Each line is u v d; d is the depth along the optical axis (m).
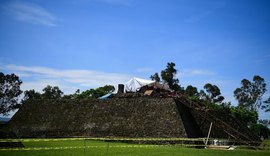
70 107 50.56
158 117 42.75
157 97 47.34
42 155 23.91
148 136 41.03
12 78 92.88
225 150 34.66
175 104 43.44
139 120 43.56
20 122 51.12
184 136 39.25
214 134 43.81
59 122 48.69
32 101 54.47
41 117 50.72
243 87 108.31
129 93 56.25
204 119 45.50
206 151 32.06
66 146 33.12
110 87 84.06
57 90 101.38
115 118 45.50
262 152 33.41
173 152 29.30
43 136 47.62
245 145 40.97
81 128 46.25
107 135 43.62
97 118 46.72
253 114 72.50
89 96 77.56
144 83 59.03
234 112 69.69
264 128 74.38
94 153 26.64
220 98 99.50
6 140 28.00
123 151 29.03
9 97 92.81
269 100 103.19
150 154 26.73
